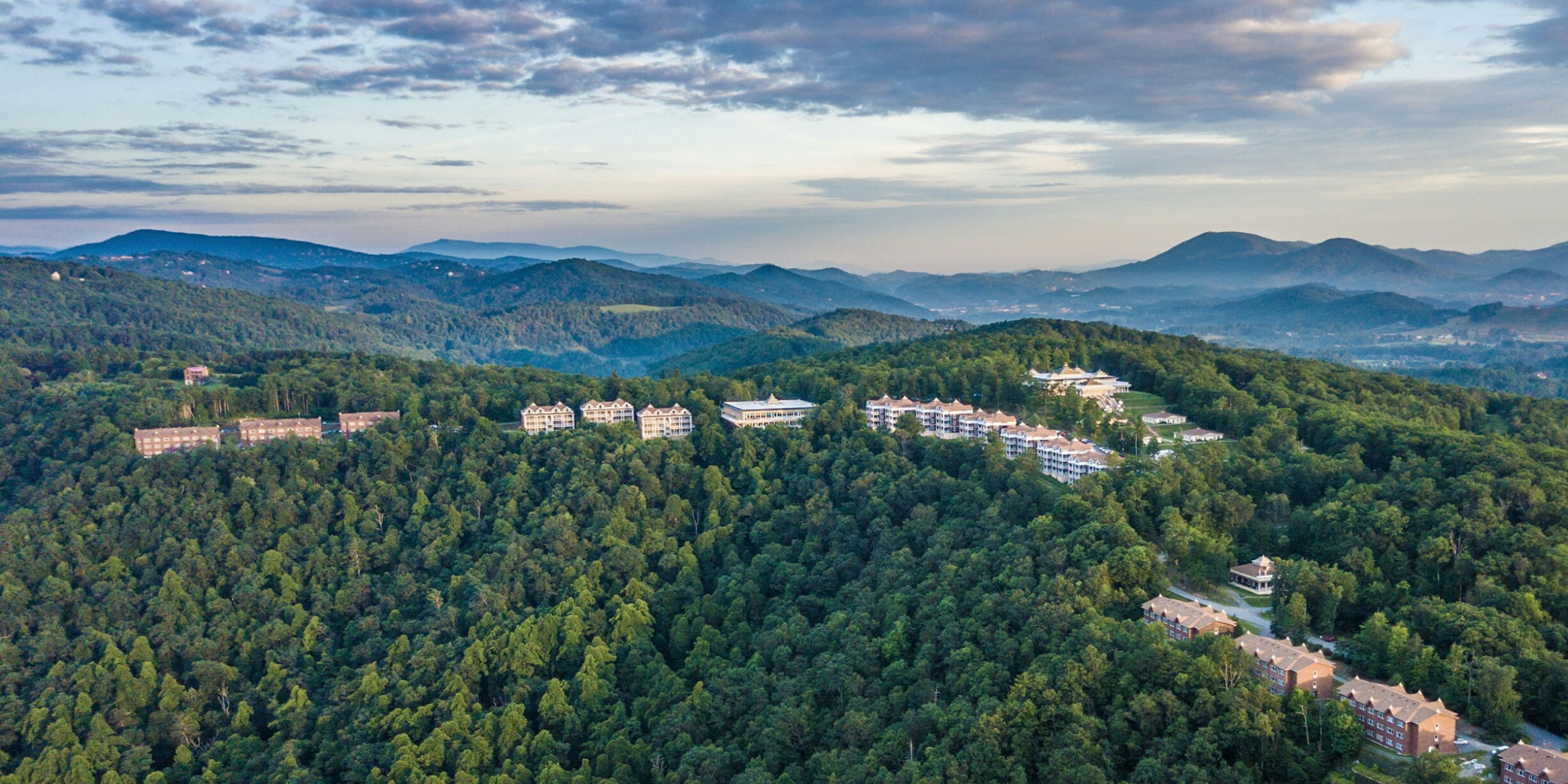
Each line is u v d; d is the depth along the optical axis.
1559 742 198.75
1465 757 194.00
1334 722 196.38
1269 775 195.50
